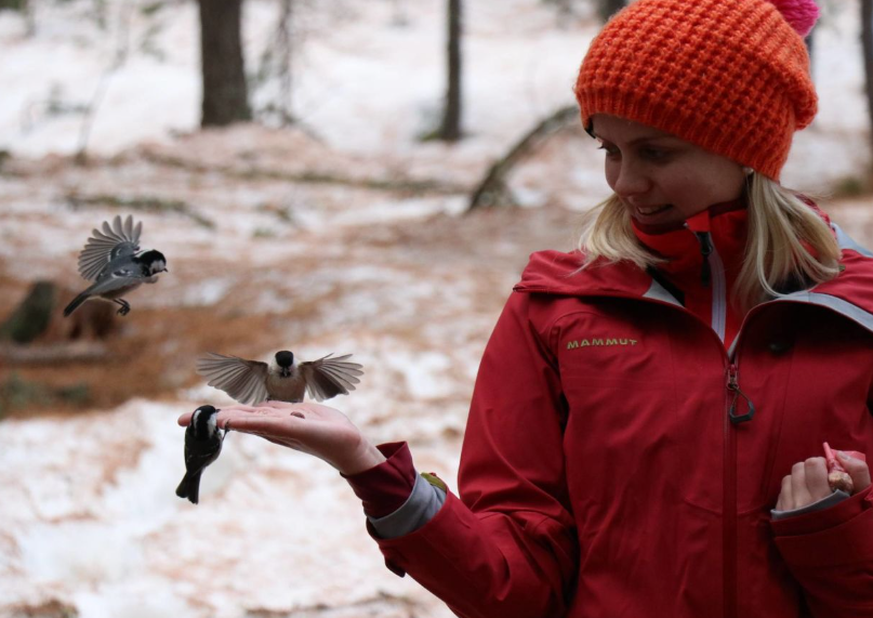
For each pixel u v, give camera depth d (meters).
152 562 5.29
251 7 43.16
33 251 13.29
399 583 5.17
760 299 2.29
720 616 2.11
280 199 18.02
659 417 2.19
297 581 5.16
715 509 2.12
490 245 13.27
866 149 23.88
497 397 2.40
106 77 37.44
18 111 35.19
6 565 5.09
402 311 9.50
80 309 9.90
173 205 16.42
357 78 36.28
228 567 5.25
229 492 6.01
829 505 2.02
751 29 2.25
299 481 6.16
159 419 6.78
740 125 2.23
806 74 2.34
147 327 10.22
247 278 11.41
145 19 42.94
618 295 2.29
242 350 9.11
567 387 2.29
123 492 5.97
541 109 32.22
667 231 2.32
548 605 2.27
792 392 2.15
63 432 6.66
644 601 2.15
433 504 2.16
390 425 6.93
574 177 22.47
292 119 29.14
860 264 2.32
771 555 2.11
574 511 2.27
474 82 35.28
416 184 20.66
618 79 2.24
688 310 2.23
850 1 36.28
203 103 24.20
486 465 2.36
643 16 2.27
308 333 9.22
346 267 11.52
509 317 2.46
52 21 42.66
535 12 44.56
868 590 2.04
